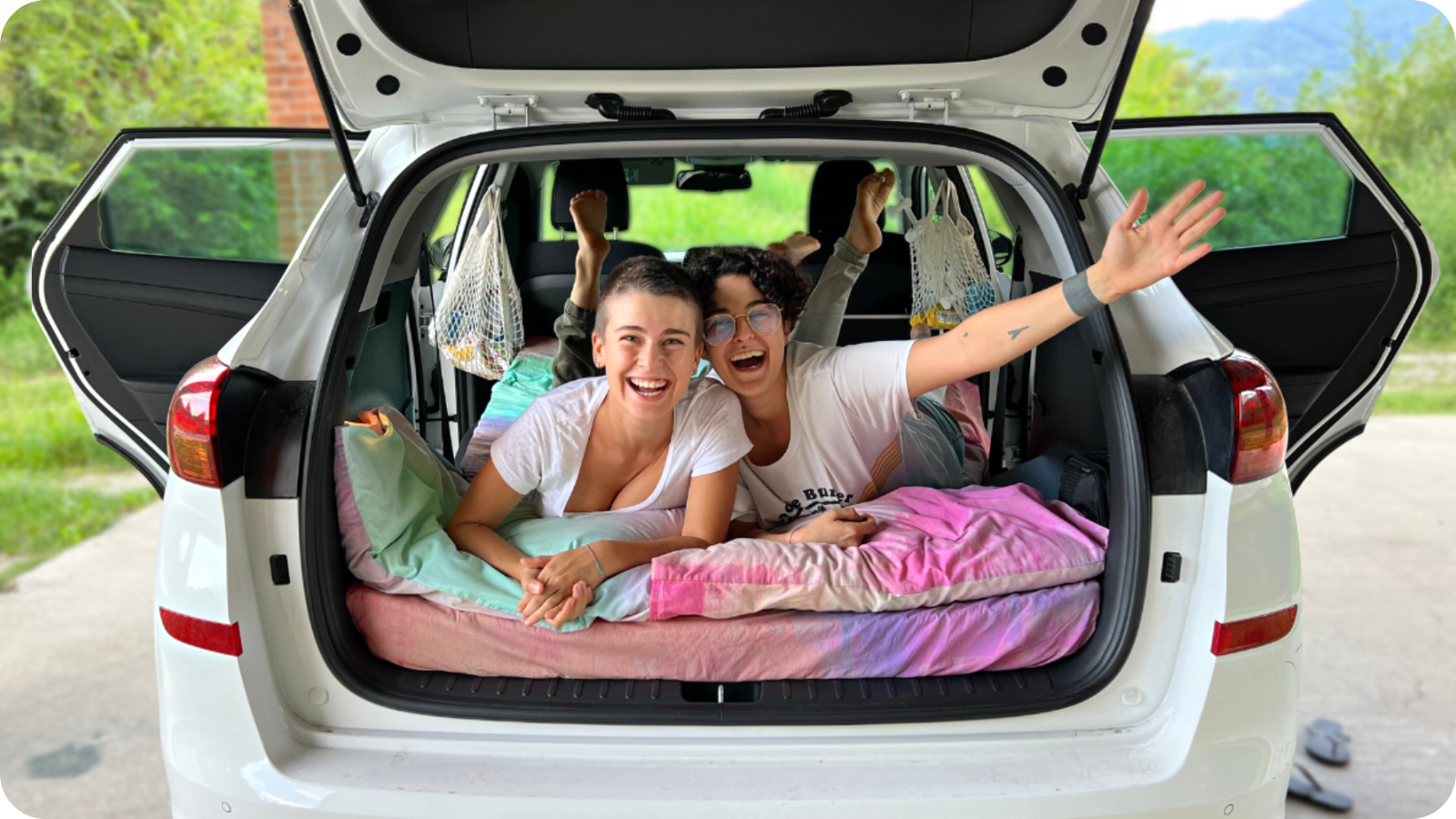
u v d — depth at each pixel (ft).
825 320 7.50
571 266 10.25
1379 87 33.37
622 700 5.11
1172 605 5.12
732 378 6.06
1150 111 35.27
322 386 5.15
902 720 5.02
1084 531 5.72
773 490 6.52
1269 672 5.02
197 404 4.92
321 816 4.85
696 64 5.74
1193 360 5.19
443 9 5.56
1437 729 9.30
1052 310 5.35
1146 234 5.01
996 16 5.68
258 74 31.48
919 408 7.27
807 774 4.92
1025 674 5.31
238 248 28.50
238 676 4.92
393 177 5.87
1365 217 7.98
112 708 9.93
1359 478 17.56
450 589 5.32
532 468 5.90
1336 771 8.63
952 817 4.75
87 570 13.67
